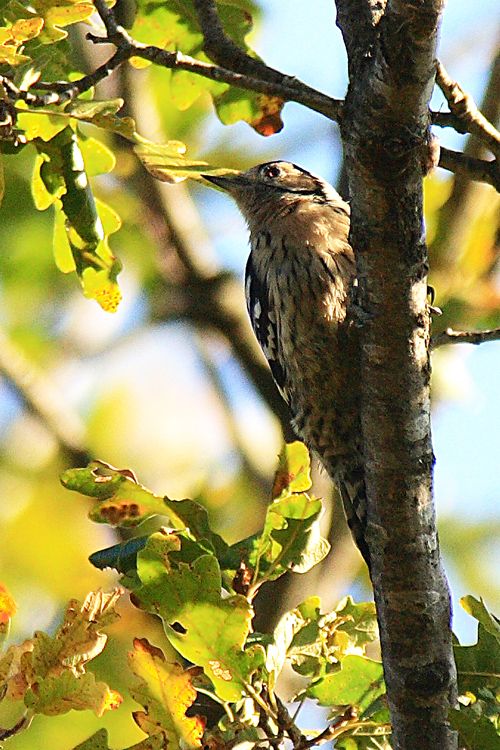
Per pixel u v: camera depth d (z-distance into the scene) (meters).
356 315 7.39
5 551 14.94
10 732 6.84
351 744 8.12
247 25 11.33
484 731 7.30
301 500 8.20
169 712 7.25
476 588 15.61
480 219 14.58
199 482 16.08
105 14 8.48
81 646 7.04
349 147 6.81
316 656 8.20
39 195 10.11
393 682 7.64
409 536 7.49
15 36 7.98
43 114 8.47
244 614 7.55
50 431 16.17
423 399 7.38
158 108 16.39
